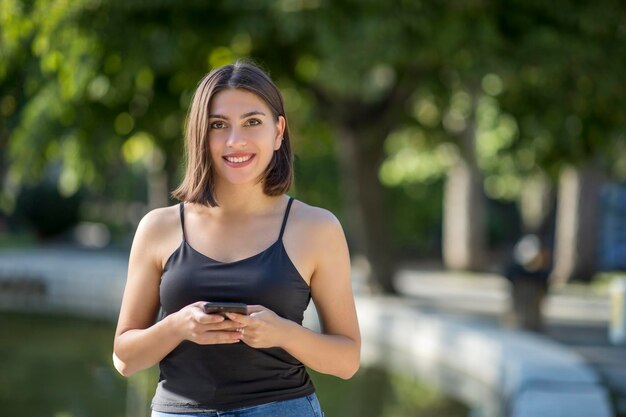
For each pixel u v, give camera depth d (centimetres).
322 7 1650
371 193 2438
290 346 402
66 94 1642
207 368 407
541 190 3828
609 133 2098
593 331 1950
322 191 3894
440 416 1233
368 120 2411
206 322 389
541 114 2134
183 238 423
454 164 3462
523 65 1806
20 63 1689
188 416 408
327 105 2383
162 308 425
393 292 2448
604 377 1409
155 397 421
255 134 419
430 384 1470
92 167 1909
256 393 408
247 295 409
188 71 1870
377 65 1781
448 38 1708
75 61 1623
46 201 4209
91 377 1512
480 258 3484
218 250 417
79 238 4488
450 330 1633
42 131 1822
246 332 393
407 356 1753
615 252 3522
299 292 416
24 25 1411
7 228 4578
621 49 1897
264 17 1762
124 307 430
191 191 423
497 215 4491
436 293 2623
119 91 1767
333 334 430
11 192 2414
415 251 4366
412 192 4138
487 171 3822
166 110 1903
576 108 2016
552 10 1861
